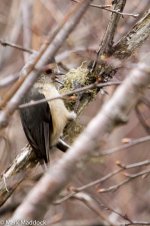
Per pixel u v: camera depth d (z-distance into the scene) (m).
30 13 14.66
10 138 12.24
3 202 9.90
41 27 14.61
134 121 14.26
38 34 14.16
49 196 4.30
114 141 13.52
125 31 11.88
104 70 10.19
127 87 4.68
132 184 13.81
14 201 9.93
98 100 13.36
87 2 5.79
